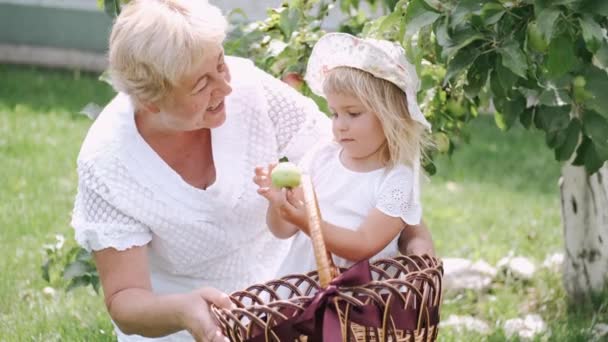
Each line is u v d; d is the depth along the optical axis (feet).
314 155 10.43
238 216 9.96
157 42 8.53
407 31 9.93
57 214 19.93
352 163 10.19
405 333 8.38
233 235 10.00
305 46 12.68
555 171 24.82
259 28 13.10
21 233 18.83
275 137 10.30
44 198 21.03
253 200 9.98
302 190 9.28
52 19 35.78
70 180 22.53
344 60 9.93
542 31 9.26
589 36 9.35
